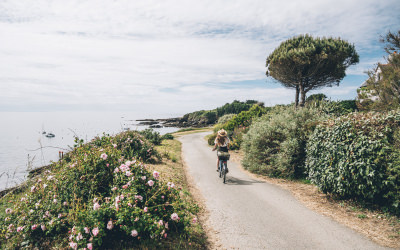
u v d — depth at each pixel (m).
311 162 7.03
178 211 4.33
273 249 4.07
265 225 5.04
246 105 81.75
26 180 7.20
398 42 8.29
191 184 8.49
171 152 15.88
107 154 5.19
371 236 4.38
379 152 5.17
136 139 10.84
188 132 44.06
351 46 17.23
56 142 38.62
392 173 5.08
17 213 4.25
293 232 4.68
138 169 4.71
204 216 5.59
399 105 7.48
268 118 12.86
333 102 10.74
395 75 7.82
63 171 4.96
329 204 6.13
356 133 5.75
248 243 4.30
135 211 3.73
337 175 6.04
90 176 4.69
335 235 4.49
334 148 6.09
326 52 16.56
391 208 5.18
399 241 4.12
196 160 13.82
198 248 4.04
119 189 4.29
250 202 6.50
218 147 9.41
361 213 5.41
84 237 3.46
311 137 7.23
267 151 9.55
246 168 11.08
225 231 4.79
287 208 5.98
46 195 4.43
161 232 3.83
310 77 18.64
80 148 5.88
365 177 5.32
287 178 8.91
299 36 18.69
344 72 18.14
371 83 8.73
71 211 3.78
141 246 3.70
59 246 3.66
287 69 18.45
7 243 3.92
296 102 19.98
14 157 22.17
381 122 5.61
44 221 4.00
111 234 3.81
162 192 4.51
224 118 40.38
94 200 3.93
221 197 6.98
